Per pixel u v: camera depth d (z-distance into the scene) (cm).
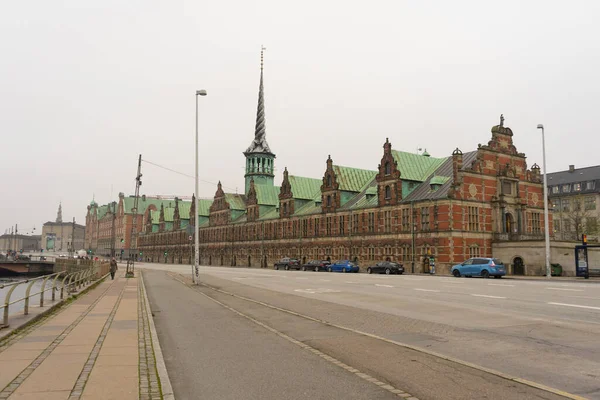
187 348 1255
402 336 1381
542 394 812
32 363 1015
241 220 11688
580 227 8488
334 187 8544
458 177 6444
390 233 7212
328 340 1339
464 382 888
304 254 9200
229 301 2531
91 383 859
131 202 19400
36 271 11631
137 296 2770
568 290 2828
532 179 7356
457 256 6288
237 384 903
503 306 2030
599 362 1035
